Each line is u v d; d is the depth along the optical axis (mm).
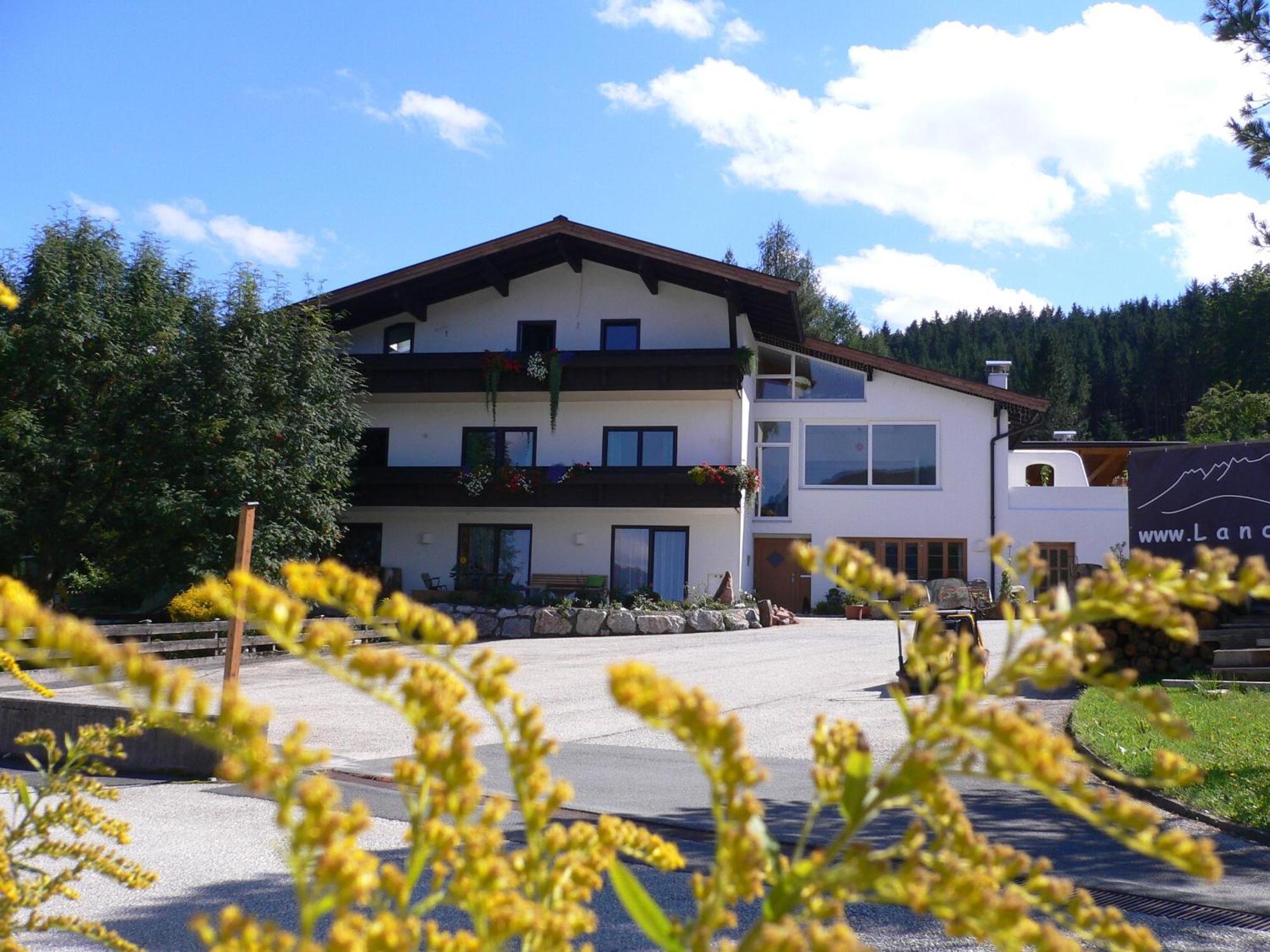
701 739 676
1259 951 4035
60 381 17188
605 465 24469
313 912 647
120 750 1708
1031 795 6863
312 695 12234
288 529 18672
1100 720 9148
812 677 13648
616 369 23422
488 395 23875
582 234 23406
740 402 24062
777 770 7812
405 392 23969
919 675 780
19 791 1635
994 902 735
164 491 17219
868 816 761
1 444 17406
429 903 772
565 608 20969
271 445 18906
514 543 24375
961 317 132000
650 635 20656
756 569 25969
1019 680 752
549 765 7910
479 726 747
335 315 21797
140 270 18781
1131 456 13500
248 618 684
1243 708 9633
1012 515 25641
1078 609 759
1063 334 121250
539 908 800
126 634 14719
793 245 50062
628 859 5219
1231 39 8281
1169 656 12344
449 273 24422
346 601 748
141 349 18375
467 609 21391
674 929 792
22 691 10898
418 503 23812
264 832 5934
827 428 26156
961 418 25594
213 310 18922
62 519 17531
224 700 636
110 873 1611
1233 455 12914
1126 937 809
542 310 25047
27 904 1517
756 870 723
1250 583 719
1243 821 5910
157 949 4000
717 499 22906
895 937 4160
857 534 25719
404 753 8609
